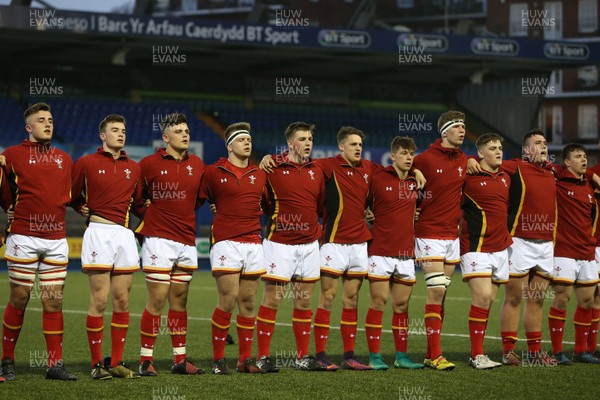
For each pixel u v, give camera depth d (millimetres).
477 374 13070
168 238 12867
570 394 11531
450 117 13992
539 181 14219
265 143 49219
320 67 50312
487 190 13891
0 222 38594
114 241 12586
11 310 12492
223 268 12938
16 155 12344
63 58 47469
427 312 13836
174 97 50812
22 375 12820
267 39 42250
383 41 43938
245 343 13234
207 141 47344
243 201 13023
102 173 12625
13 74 47406
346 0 64125
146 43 42312
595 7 66438
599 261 15055
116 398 11055
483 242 13859
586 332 14594
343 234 13602
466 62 47875
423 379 12594
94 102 48781
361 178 13688
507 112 52406
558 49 46219
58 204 12492
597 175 15414
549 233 14250
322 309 13641
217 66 50469
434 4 70750
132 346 16328
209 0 65250
